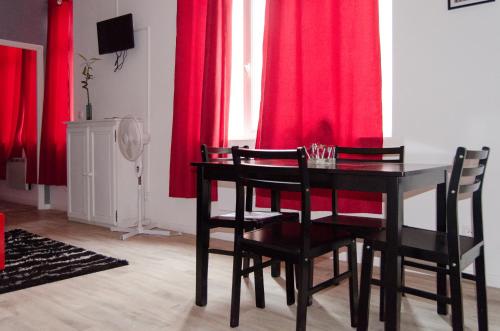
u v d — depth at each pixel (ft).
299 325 5.57
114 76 15.61
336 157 8.81
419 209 9.06
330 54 9.95
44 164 17.65
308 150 9.94
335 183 5.57
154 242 12.00
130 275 8.87
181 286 8.19
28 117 18.71
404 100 9.21
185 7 12.56
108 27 15.12
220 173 6.88
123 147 12.72
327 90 9.96
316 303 7.34
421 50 8.97
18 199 20.61
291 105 10.42
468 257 5.37
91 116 15.70
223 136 11.91
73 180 15.21
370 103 9.37
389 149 8.23
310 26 10.12
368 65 9.38
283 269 9.39
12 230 13.35
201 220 7.14
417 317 6.72
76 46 17.10
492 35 8.18
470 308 7.08
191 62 12.55
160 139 14.11
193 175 12.50
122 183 13.78
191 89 12.55
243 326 6.38
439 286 6.72
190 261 9.99
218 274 8.95
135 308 7.06
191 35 12.51
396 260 5.11
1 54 20.30
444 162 8.74
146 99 14.52
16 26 17.40
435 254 5.15
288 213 8.12
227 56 11.93
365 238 5.61
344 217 7.89
